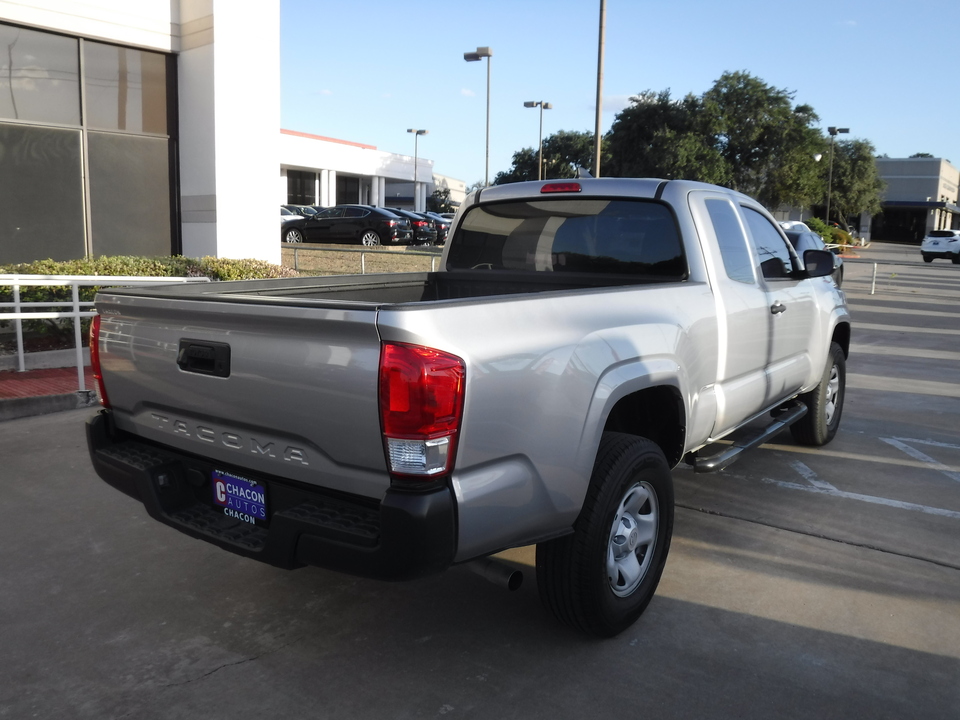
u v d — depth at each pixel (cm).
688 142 3969
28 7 1087
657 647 321
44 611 348
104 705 280
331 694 288
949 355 1077
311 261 2036
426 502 240
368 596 365
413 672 302
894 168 8800
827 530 445
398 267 1988
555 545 304
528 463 274
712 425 407
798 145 4253
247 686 292
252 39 1264
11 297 844
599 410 298
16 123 1111
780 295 483
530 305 282
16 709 277
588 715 275
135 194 1253
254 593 367
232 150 1259
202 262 1108
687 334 366
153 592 367
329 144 5084
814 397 580
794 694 289
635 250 424
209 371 287
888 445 621
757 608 354
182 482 316
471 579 384
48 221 1159
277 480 282
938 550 418
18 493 487
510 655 314
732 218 450
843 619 345
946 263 3866
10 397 656
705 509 475
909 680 298
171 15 1247
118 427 342
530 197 461
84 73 1173
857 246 5806
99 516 455
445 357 243
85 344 892
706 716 275
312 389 256
